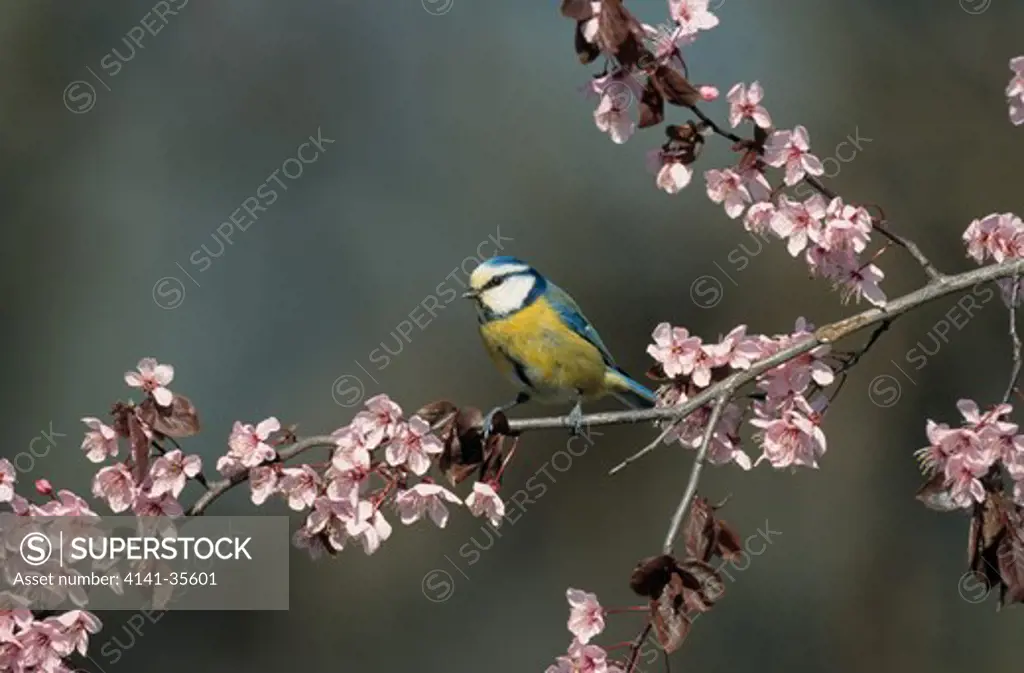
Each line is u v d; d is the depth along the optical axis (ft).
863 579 50.03
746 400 21.04
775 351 20.66
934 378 50.24
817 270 20.97
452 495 18.99
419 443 19.08
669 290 52.01
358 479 19.20
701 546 18.57
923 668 48.52
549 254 52.65
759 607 49.80
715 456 20.77
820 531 50.52
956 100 51.47
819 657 48.70
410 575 51.06
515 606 50.90
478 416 19.08
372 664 49.75
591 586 51.06
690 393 21.13
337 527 19.52
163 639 48.14
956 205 50.39
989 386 49.75
